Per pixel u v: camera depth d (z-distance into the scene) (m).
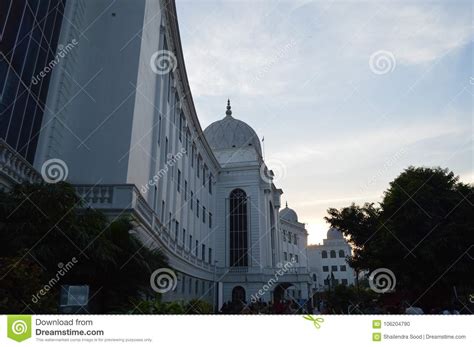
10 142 14.15
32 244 9.60
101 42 19.48
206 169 43.03
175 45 27.50
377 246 18.17
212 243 43.81
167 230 22.70
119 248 11.11
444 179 17.81
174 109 28.05
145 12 20.28
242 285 42.50
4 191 11.28
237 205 47.69
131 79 18.56
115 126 17.66
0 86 13.51
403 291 18.48
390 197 18.80
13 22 14.38
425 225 16.86
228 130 55.06
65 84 17.92
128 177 16.83
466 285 16.59
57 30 18.25
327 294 27.28
